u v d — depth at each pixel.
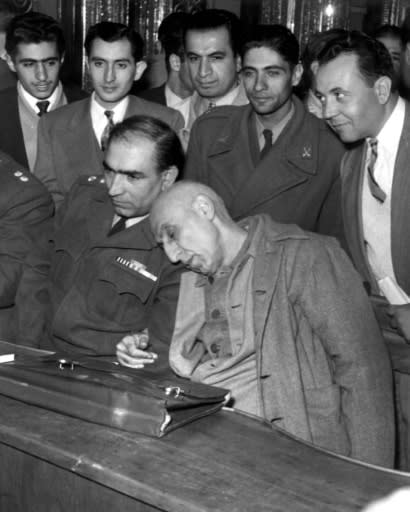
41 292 2.55
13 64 3.38
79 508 1.35
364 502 1.15
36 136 3.45
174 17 3.69
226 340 1.87
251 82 2.66
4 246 2.57
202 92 3.24
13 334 2.57
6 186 2.64
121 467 1.26
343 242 2.63
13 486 1.44
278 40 2.61
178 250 1.83
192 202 1.81
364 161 2.28
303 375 1.82
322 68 2.16
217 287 1.87
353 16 4.23
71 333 2.24
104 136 3.05
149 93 3.85
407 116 2.18
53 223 2.67
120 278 2.21
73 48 4.46
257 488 1.19
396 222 2.21
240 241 1.85
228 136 2.75
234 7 4.39
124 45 3.11
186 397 1.43
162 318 2.15
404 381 2.11
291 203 2.64
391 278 2.22
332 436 1.80
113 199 2.19
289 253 1.82
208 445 1.33
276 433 1.38
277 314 1.80
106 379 1.51
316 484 1.20
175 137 2.23
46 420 1.43
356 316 1.82
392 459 1.83
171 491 1.19
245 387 1.85
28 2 4.24
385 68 2.13
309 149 2.63
